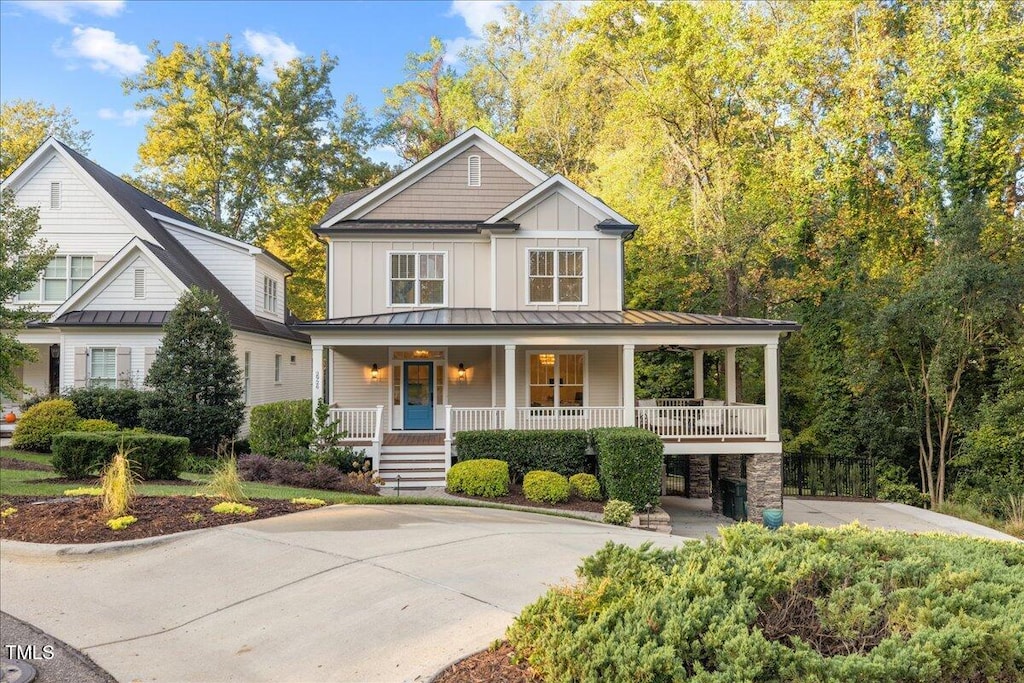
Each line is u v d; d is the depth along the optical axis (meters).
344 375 19.64
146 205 24.12
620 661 3.58
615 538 9.09
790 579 4.43
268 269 26.12
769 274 26.34
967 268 17.59
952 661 3.55
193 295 17.52
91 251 20.84
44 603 6.38
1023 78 21.28
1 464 13.59
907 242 24.58
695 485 20.36
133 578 7.00
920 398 20.05
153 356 19.06
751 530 5.69
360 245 19.69
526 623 4.45
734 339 16.52
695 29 25.50
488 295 19.81
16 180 20.80
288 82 34.19
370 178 36.81
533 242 19.28
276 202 34.72
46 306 20.55
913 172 23.89
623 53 28.27
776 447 16.19
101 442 11.96
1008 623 3.84
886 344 19.91
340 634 5.45
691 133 28.14
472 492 14.10
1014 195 22.75
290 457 15.16
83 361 18.86
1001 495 17.53
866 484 20.36
